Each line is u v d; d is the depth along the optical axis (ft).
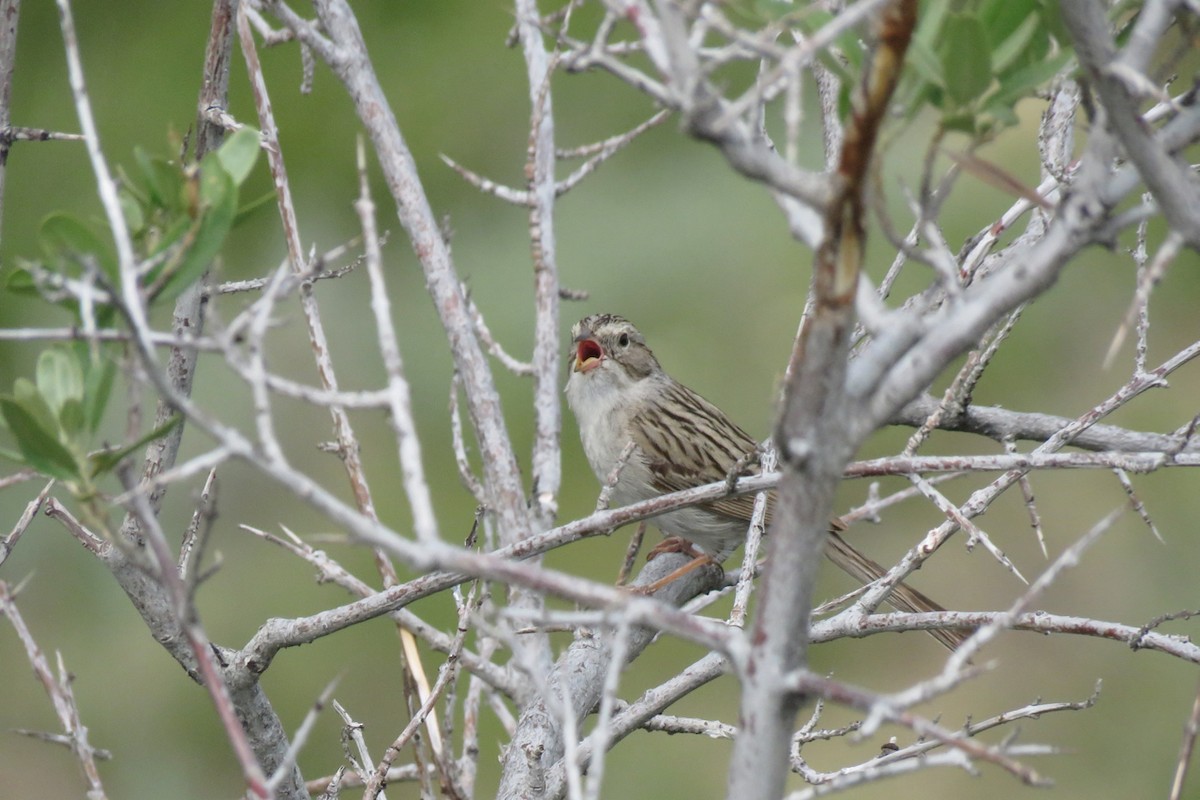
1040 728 48.73
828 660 51.57
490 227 59.88
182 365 22.12
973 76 12.32
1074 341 56.08
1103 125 12.15
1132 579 51.93
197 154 23.57
